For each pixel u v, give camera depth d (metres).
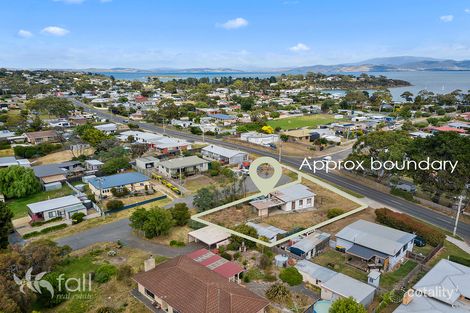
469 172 43.09
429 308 24.97
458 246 37.53
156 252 35.59
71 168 62.25
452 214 45.91
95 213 45.47
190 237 37.97
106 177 54.81
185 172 61.44
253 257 34.31
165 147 75.00
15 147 72.81
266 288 29.52
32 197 51.03
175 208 42.50
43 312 26.45
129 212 45.69
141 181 53.59
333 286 27.80
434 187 47.56
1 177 49.59
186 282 27.12
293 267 31.39
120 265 32.94
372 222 42.25
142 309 26.73
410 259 34.69
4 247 34.03
